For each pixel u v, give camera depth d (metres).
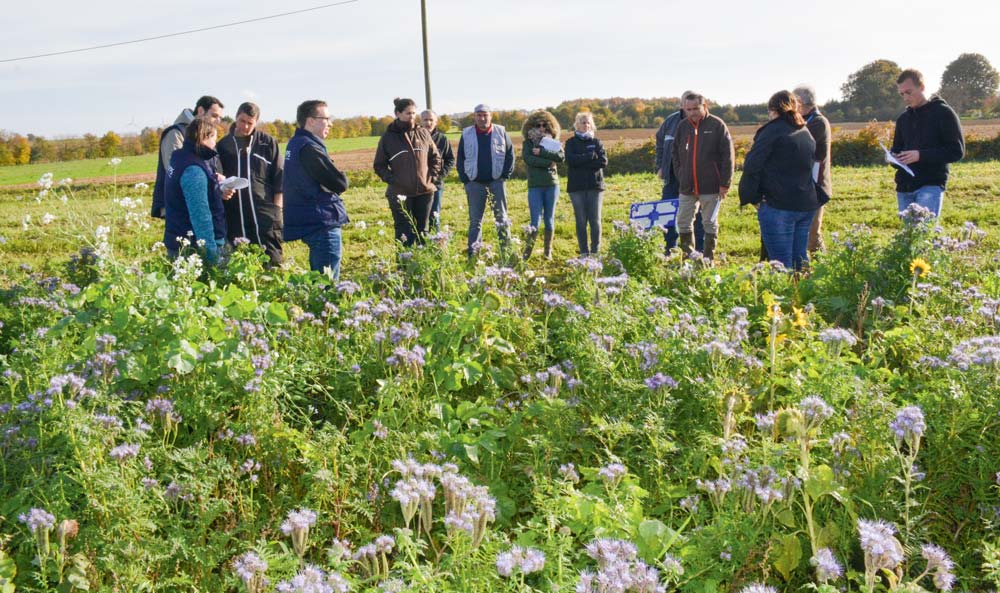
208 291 5.96
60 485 3.50
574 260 6.50
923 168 8.46
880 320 6.18
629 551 2.78
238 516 3.81
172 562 3.42
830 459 3.85
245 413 4.34
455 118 76.25
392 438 4.19
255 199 8.12
